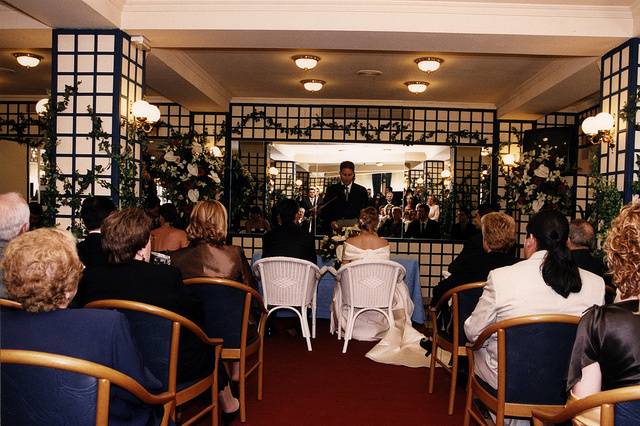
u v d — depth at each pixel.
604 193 4.45
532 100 6.82
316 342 4.91
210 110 8.34
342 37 4.72
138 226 2.19
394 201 8.46
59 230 1.57
